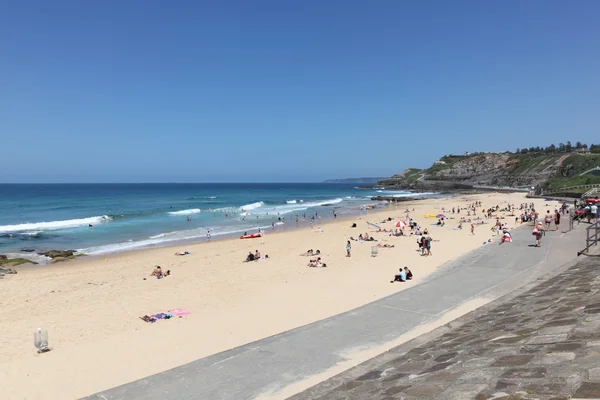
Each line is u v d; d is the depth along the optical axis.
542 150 152.25
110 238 35.84
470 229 34.31
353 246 27.56
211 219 52.59
